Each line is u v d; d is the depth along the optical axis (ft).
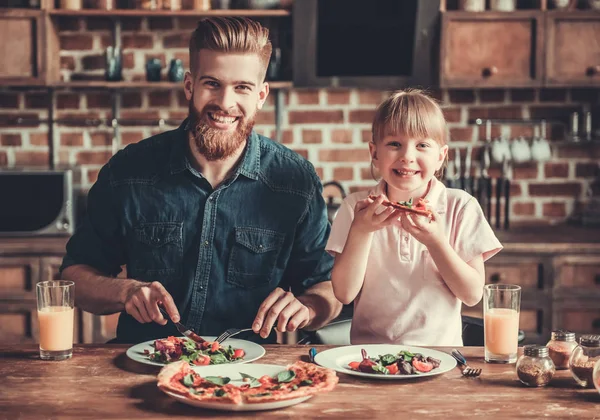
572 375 4.70
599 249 10.79
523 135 12.72
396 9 11.65
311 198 6.76
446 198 6.45
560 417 4.09
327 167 12.67
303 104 12.60
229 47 6.00
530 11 11.50
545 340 10.87
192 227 6.60
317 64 11.85
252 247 6.58
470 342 6.84
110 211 6.74
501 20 11.56
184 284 6.57
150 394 4.44
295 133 12.63
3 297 10.89
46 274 10.89
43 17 11.50
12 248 10.81
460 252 6.29
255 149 6.71
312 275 6.74
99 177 6.82
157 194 6.63
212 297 6.56
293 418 4.07
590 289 10.87
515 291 5.09
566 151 12.72
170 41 12.49
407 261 6.23
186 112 12.62
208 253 6.55
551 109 12.71
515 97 12.67
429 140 6.07
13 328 10.95
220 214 6.57
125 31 12.46
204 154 6.27
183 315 6.59
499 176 12.73
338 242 6.40
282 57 12.45
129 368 4.94
